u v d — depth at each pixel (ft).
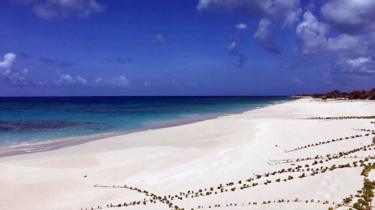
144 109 291.58
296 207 44.78
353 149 79.36
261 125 128.26
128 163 77.66
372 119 138.31
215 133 116.98
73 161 79.61
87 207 53.42
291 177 59.00
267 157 79.00
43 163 77.66
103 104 407.64
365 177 52.75
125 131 135.95
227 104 402.52
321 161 69.82
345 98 401.70
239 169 70.13
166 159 80.28
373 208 41.52
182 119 188.34
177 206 50.55
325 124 122.93
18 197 58.08
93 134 127.13
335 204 44.37
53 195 59.16
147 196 57.26
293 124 127.03
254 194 52.75
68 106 349.41
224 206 48.80
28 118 188.24
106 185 63.93
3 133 127.65
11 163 76.74
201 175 67.36
